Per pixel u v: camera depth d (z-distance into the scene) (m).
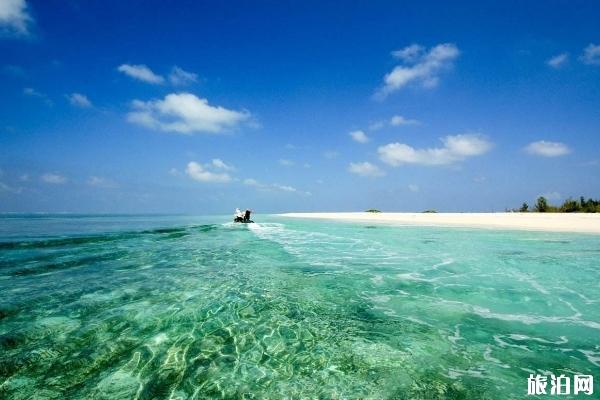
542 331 5.02
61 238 16.11
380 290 7.14
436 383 3.61
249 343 4.53
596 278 8.25
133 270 8.93
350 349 4.38
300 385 3.56
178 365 3.95
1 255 11.12
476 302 6.36
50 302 6.05
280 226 28.16
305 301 6.31
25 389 3.43
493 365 4.00
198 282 7.60
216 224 30.30
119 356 4.14
